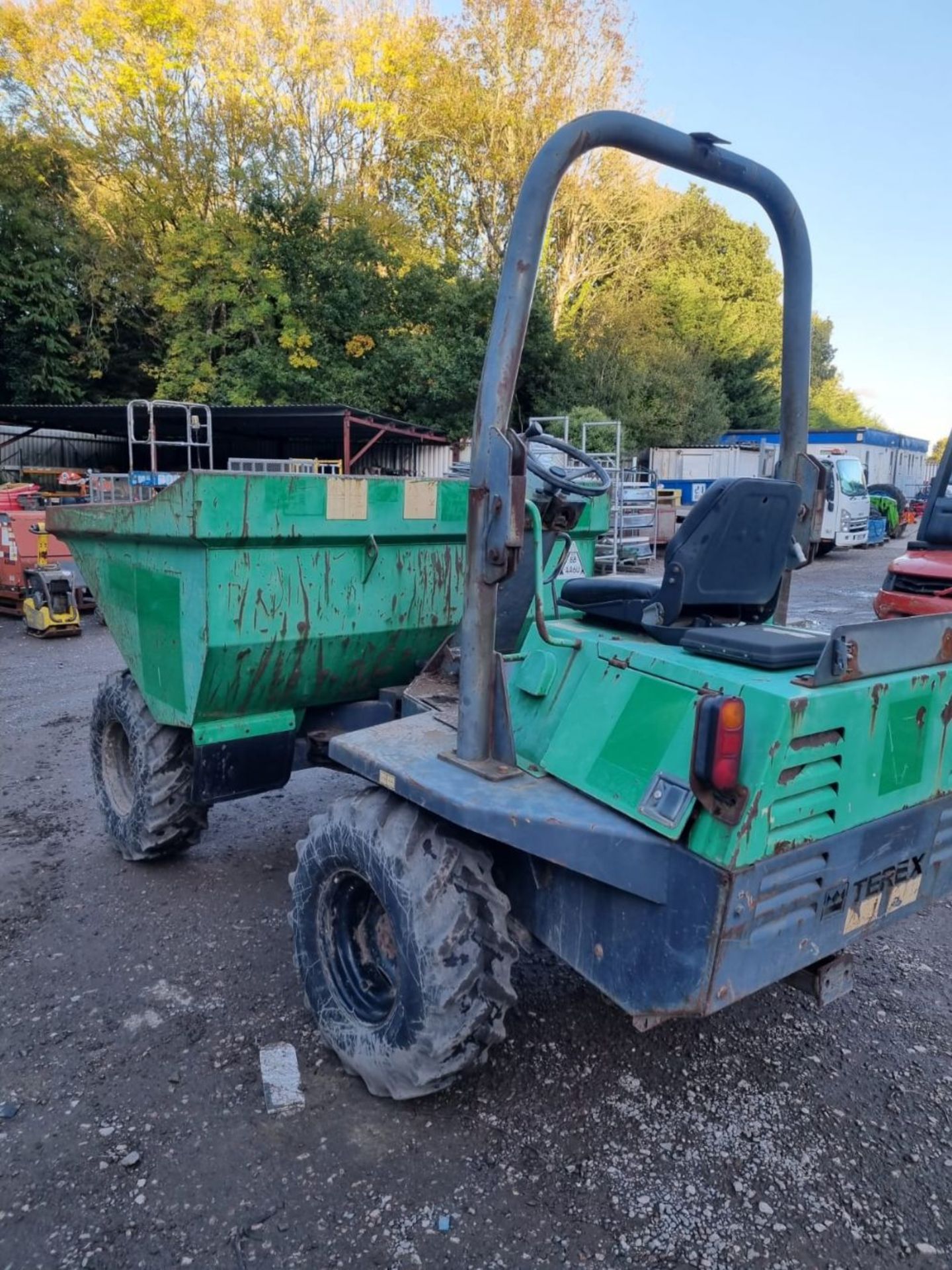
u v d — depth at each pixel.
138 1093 2.82
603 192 26.56
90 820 5.11
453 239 27.36
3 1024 3.17
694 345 33.50
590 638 2.64
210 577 3.28
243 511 3.24
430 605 3.90
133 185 25.73
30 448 24.00
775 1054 3.05
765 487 2.61
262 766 3.80
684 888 2.08
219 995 3.36
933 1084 2.91
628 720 2.32
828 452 23.09
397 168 27.27
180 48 24.88
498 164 25.88
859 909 2.35
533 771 2.52
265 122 25.88
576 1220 2.34
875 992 3.47
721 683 2.13
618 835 2.15
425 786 2.47
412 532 3.71
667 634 2.60
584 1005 3.29
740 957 2.08
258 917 3.96
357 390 22.28
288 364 22.39
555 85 24.98
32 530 11.77
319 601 3.55
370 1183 2.45
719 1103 2.79
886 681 2.22
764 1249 2.26
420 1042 2.52
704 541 2.56
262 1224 2.32
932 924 4.10
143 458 25.69
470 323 22.88
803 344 2.94
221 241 22.69
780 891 2.12
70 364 25.11
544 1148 2.59
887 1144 2.63
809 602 13.66
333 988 2.94
